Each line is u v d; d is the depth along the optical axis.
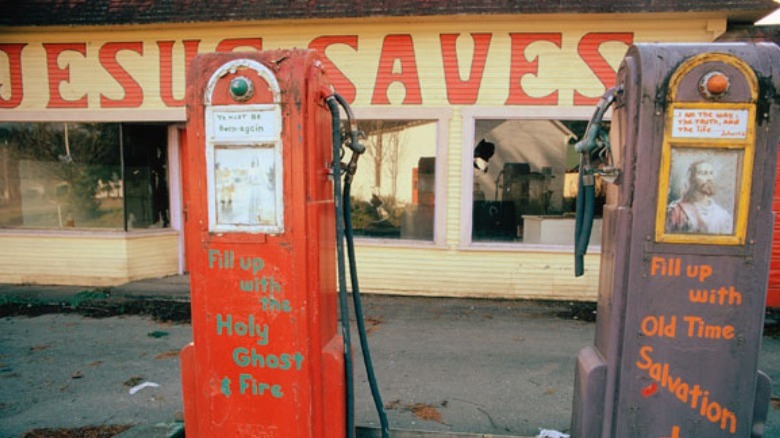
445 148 6.35
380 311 5.98
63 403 3.64
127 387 3.91
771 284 6.12
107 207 7.23
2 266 7.30
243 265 2.19
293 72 2.08
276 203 2.14
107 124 7.06
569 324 5.54
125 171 7.15
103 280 7.17
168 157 7.52
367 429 2.75
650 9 5.64
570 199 6.42
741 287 2.05
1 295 6.63
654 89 2.00
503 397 3.76
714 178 2.02
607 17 5.88
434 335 5.16
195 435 2.38
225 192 2.18
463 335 5.17
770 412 3.54
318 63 2.21
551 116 6.18
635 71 2.06
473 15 5.89
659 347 2.12
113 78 6.87
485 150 6.43
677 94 2.00
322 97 2.26
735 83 1.97
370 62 6.36
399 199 6.66
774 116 1.97
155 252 7.44
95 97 6.93
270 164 2.13
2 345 4.85
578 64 6.08
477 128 6.39
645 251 2.07
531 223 6.50
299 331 2.18
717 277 2.06
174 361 4.45
